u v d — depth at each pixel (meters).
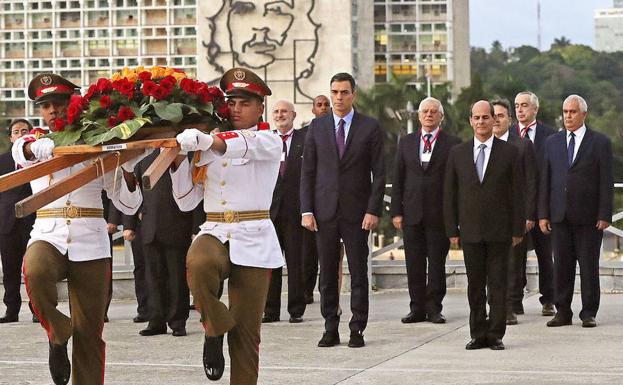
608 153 17.06
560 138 17.33
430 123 18.34
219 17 116.50
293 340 16.02
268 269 10.50
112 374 13.18
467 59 193.50
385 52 190.00
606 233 23.62
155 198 16.61
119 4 177.88
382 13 190.38
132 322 18.83
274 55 116.44
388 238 49.88
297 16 116.44
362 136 15.12
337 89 15.13
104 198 18.80
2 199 18.83
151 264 16.91
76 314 10.70
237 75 10.54
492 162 14.84
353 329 15.22
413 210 18.14
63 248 10.48
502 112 18.34
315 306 20.62
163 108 9.77
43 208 10.66
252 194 10.43
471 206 14.83
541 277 18.89
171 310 16.77
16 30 181.00
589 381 12.38
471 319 15.00
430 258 18.02
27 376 13.16
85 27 179.00
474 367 13.38
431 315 18.00
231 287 10.43
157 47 176.75
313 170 15.34
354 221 15.11
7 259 18.94
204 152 10.00
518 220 14.77
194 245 10.26
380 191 15.08
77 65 179.62
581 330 16.80
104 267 10.75
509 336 16.20
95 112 9.87
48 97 10.94
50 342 10.35
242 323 10.41
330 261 15.27
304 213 15.30
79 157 9.94
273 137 10.41
